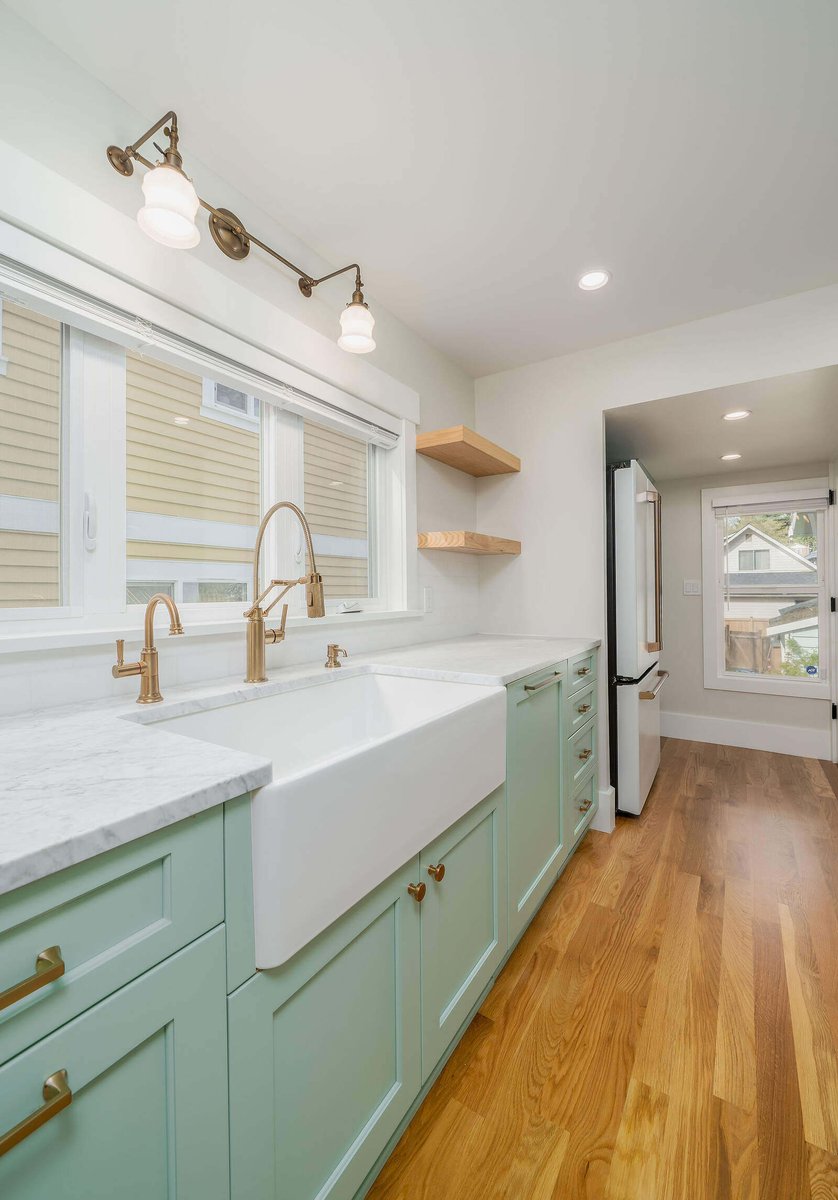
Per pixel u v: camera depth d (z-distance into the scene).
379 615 2.04
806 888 1.91
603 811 2.42
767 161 1.44
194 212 1.04
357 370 1.93
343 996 0.84
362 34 1.10
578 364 2.57
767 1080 1.16
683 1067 1.20
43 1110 0.45
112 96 1.20
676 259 1.86
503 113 1.29
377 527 2.21
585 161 1.44
